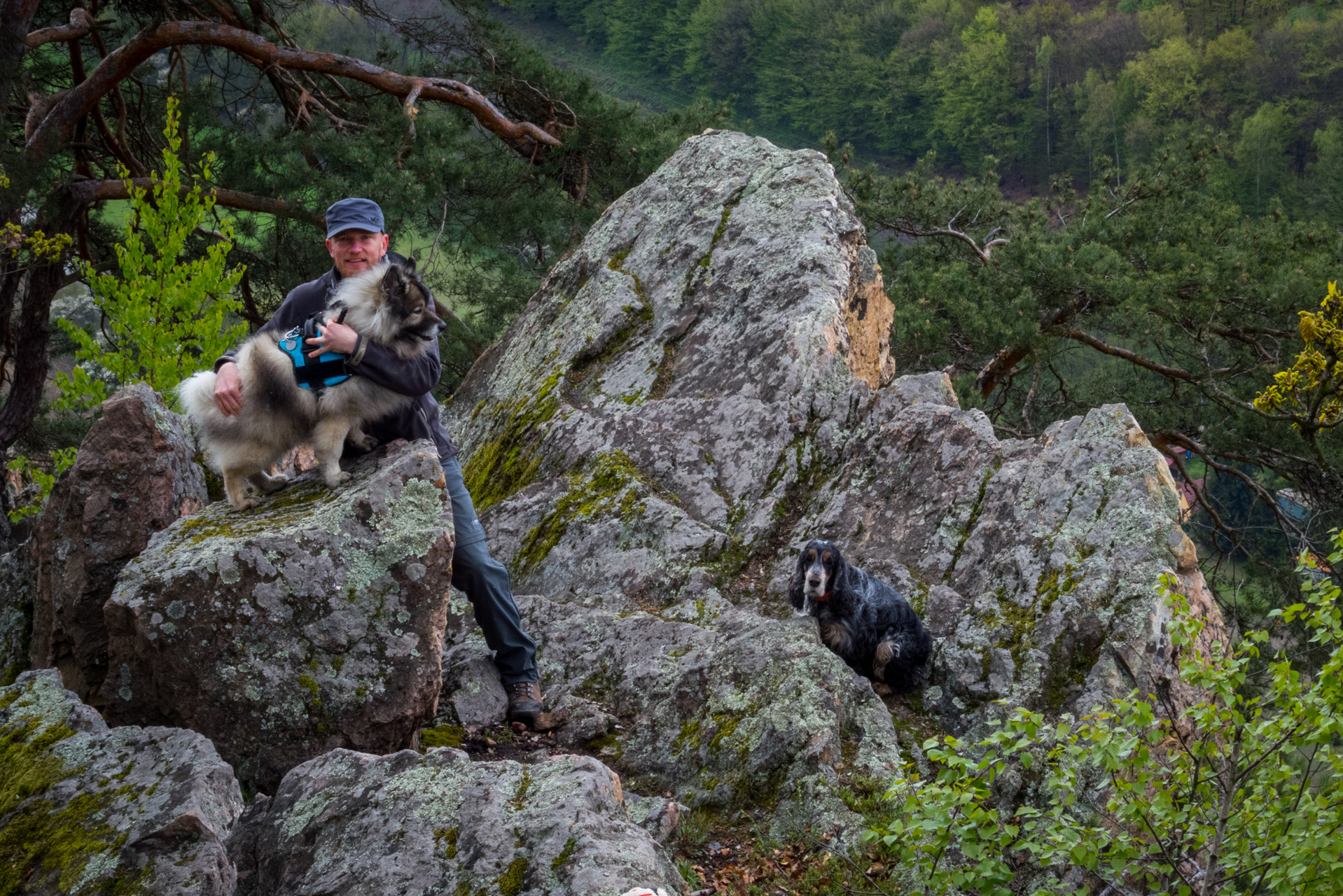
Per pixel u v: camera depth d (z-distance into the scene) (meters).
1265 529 17.52
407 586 4.45
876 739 4.93
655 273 9.27
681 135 17.58
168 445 4.91
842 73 76.81
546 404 8.61
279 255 17.31
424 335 4.43
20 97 15.83
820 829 4.44
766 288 8.31
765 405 7.41
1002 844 3.78
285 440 4.61
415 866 3.06
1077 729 4.21
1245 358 15.12
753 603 6.27
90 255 19.05
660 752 5.12
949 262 17.94
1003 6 79.81
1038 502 5.93
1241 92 63.72
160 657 4.15
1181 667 4.13
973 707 5.20
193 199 10.80
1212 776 3.97
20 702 3.86
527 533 7.31
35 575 5.23
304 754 4.24
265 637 4.24
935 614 5.74
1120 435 5.84
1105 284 14.12
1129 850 3.71
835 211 8.81
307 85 17.28
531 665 5.44
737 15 79.19
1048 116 70.31
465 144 16.69
